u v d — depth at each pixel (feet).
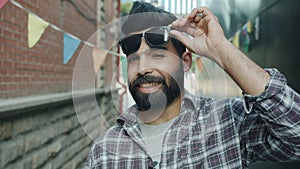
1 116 9.64
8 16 10.87
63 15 15.37
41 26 9.65
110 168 4.11
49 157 12.57
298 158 4.00
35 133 11.87
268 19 12.01
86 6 16.30
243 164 4.20
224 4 12.25
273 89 3.71
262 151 4.13
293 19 9.87
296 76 9.77
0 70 10.41
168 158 3.96
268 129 3.99
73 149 11.77
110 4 11.86
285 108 3.72
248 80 3.76
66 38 11.59
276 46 11.20
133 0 3.83
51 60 14.23
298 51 9.54
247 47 13.38
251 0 13.05
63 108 13.69
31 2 12.42
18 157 10.72
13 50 11.24
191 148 3.98
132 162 4.01
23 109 10.87
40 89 13.16
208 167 3.96
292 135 3.78
